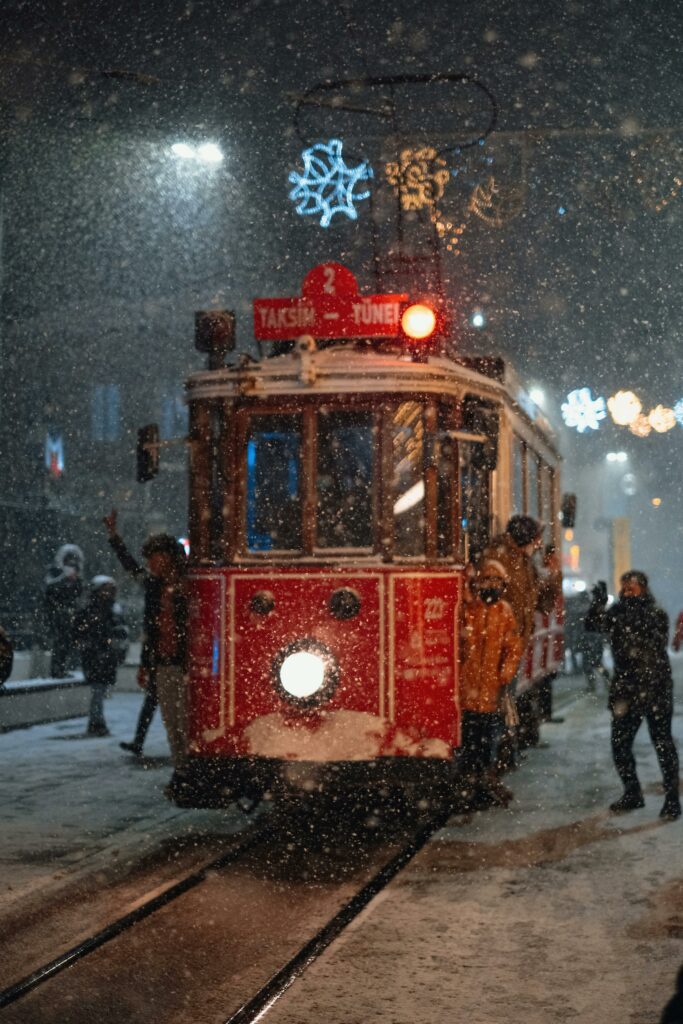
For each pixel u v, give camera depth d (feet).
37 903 23.32
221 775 29.32
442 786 29.48
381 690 28.96
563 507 53.21
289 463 29.99
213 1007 17.58
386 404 29.84
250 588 29.53
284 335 30.68
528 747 47.42
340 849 29.17
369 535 29.63
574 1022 16.81
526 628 31.81
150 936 21.38
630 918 22.34
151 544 33.30
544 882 25.31
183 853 28.25
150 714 43.80
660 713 32.63
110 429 115.96
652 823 31.68
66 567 63.82
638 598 33.45
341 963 19.67
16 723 53.36
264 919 22.63
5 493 103.96
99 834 30.17
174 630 32.17
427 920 22.35
